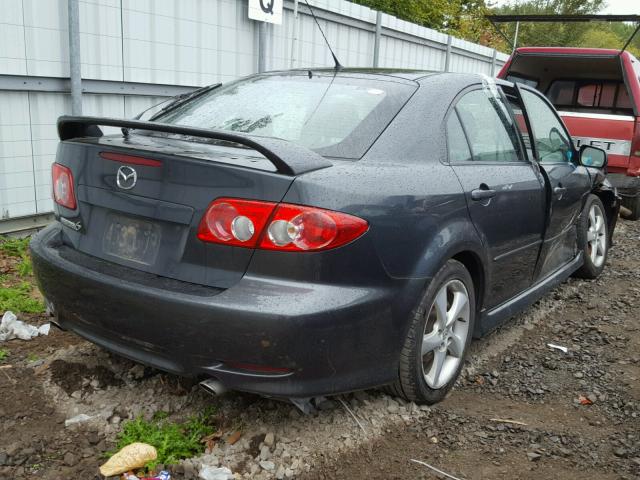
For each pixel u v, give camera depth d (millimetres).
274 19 7305
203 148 2760
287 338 2309
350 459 2682
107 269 2633
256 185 2363
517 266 3805
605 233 5660
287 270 2354
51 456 2582
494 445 2867
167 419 2854
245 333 2316
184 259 2482
